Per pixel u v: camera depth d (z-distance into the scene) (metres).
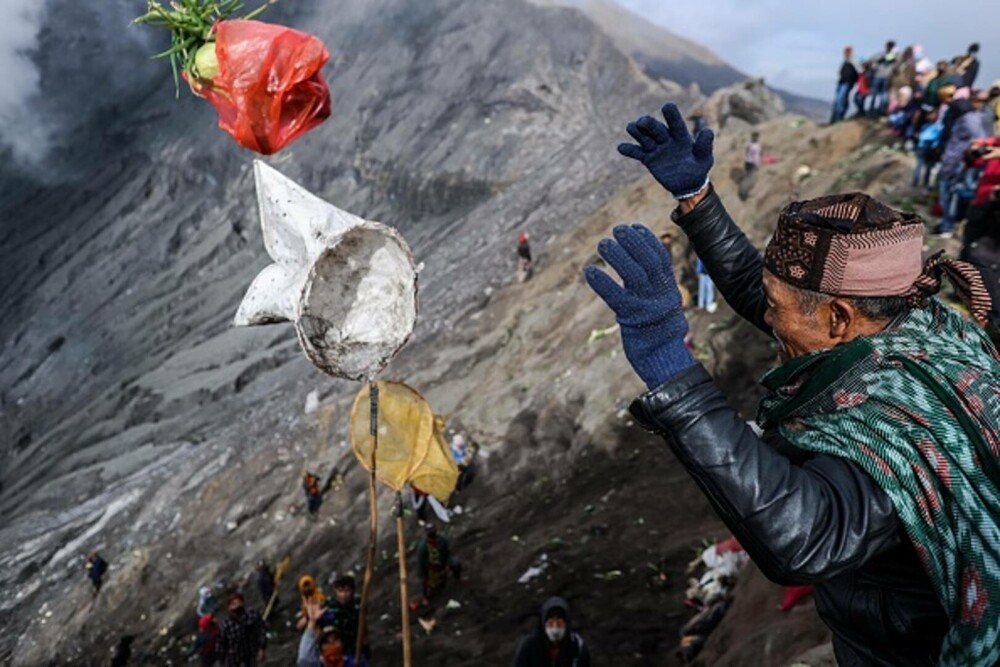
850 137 18.03
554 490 14.48
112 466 40.19
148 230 74.12
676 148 1.67
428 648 9.71
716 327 15.24
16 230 82.12
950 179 10.60
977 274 1.47
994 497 0.99
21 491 42.25
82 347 61.50
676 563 9.98
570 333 20.69
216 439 33.41
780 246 1.24
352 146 62.03
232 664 9.74
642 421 1.11
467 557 12.52
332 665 4.98
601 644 8.45
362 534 17.44
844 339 1.21
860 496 1.01
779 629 5.93
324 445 22.80
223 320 57.88
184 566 21.61
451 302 31.66
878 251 1.15
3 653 25.03
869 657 1.20
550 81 55.81
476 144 54.22
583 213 33.34
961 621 1.01
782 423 1.21
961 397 1.06
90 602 22.64
